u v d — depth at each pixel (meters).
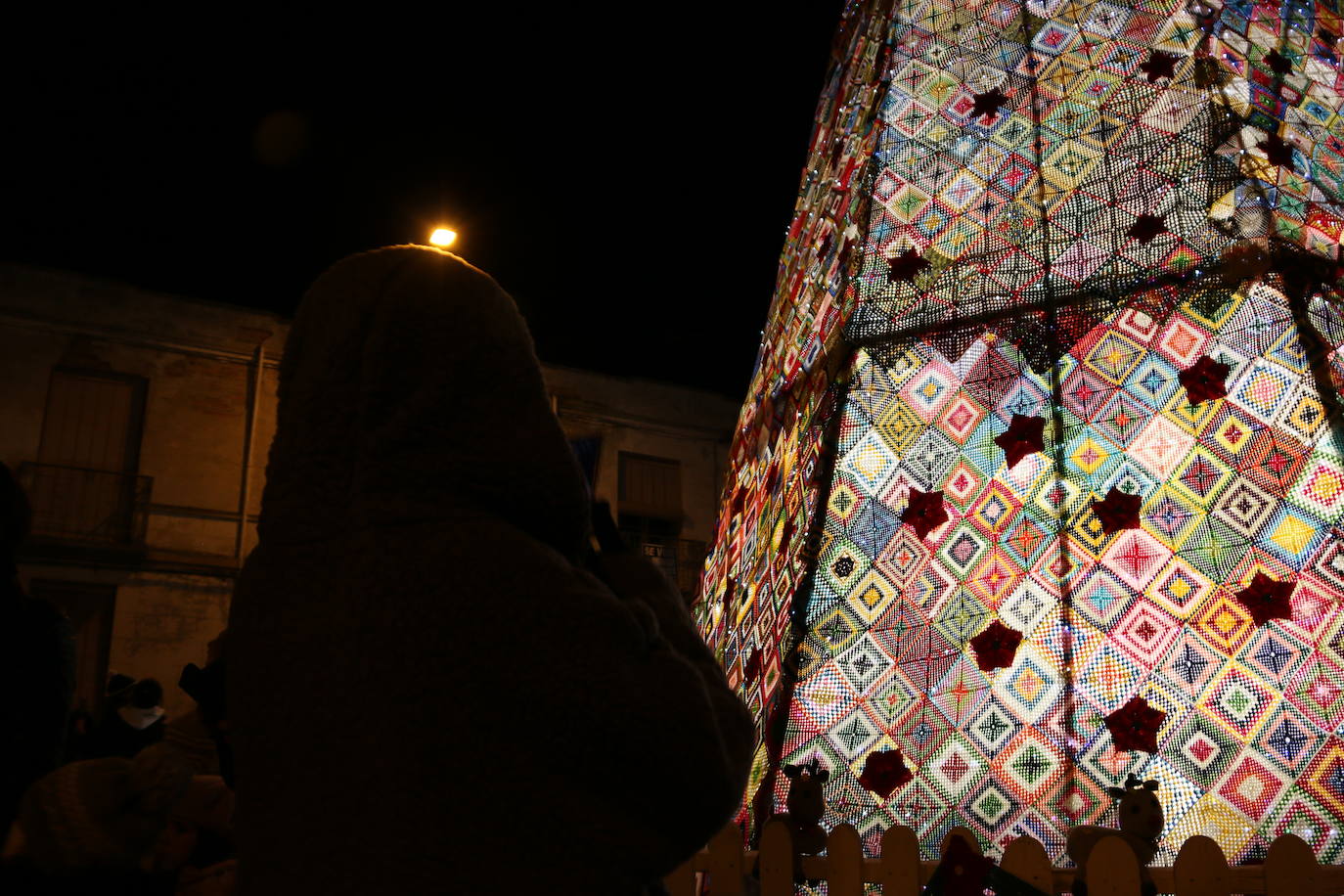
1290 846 2.98
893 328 5.28
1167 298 4.63
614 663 1.13
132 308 16.75
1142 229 4.82
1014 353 4.86
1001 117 5.56
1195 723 3.87
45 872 2.31
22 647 2.71
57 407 16.06
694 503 20.20
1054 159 5.27
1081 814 3.87
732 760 1.20
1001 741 4.15
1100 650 4.13
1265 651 3.87
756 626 5.35
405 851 1.06
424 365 1.26
